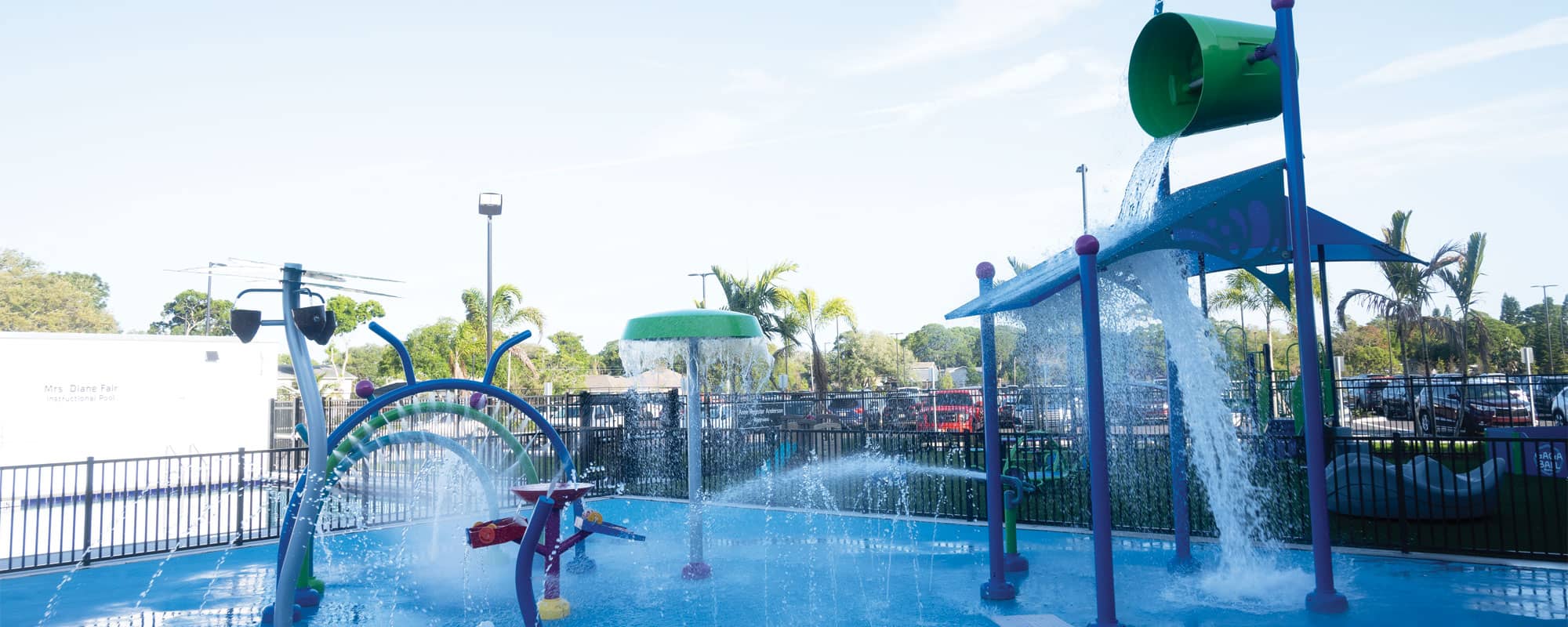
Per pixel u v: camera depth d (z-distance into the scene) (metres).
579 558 8.77
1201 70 7.84
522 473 14.47
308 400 5.78
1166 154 7.91
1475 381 24.14
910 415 23.02
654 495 14.63
